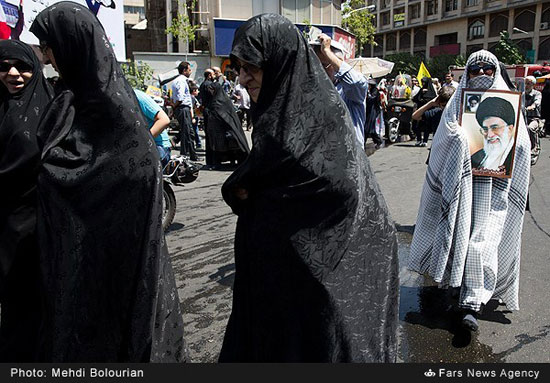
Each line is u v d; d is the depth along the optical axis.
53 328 2.12
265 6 23.08
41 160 2.11
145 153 2.07
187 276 4.30
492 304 3.70
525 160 3.25
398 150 12.06
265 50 1.77
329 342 1.88
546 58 47.25
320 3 24.53
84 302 2.08
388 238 2.06
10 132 2.56
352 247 1.89
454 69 24.34
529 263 4.49
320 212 1.82
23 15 7.73
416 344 3.13
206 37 22.53
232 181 1.91
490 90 3.20
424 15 59.75
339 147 1.80
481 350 3.06
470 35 54.72
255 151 1.83
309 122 1.78
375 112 11.36
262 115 1.82
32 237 2.59
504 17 50.75
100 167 2.05
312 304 1.87
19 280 2.59
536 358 2.98
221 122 9.16
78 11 2.06
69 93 2.11
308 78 1.79
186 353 2.36
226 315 3.58
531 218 5.94
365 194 1.95
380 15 67.62
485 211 3.24
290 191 1.81
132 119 2.06
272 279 1.90
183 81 10.00
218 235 5.40
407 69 52.25
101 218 2.07
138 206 2.07
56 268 2.10
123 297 2.10
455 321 3.44
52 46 2.08
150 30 27.12
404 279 4.19
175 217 6.12
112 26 9.65
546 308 3.62
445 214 3.26
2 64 2.57
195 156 10.30
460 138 3.18
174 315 2.28
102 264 2.08
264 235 1.89
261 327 1.97
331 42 3.38
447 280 3.40
